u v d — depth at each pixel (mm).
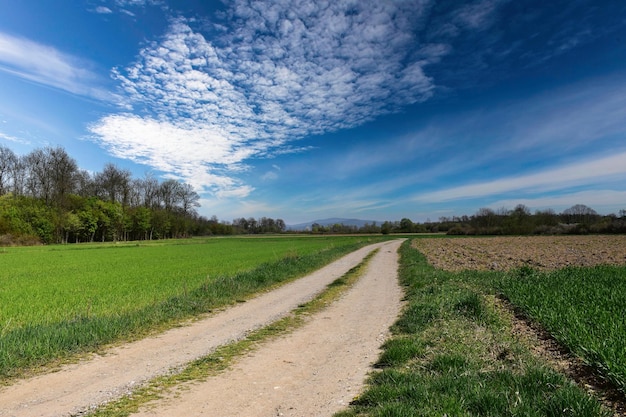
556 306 9453
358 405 5270
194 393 5957
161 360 7703
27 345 7922
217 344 8867
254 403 5520
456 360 6449
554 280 14188
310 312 12414
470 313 10266
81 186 84688
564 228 86438
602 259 28250
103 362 7613
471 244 56875
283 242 78438
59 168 75062
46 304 13383
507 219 98312
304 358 7691
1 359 7152
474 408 4660
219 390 6059
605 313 8203
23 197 70250
